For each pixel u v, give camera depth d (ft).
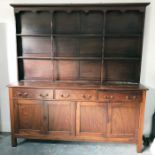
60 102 7.52
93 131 7.64
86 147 8.04
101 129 7.61
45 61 8.72
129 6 7.61
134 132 7.55
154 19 8.09
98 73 8.67
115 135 7.61
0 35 8.66
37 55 8.68
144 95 7.25
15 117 7.80
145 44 8.29
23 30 8.55
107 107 7.44
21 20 8.46
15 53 8.78
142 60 8.41
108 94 7.34
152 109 8.71
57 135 7.77
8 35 8.64
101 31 8.34
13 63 8.87
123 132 7.58
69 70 8.73
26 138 8.25
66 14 8.31
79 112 7.55
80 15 8.29
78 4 7.65
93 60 8.56
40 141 8.54
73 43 8.54
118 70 8.58
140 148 7.59
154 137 8.18
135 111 7.41
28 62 8.78
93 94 7.38
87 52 8.56
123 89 7.23
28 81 8.61
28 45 8.64
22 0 8.41
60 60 8.66
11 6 8.11
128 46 8.38
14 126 7.87
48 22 8.43
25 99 7.60
